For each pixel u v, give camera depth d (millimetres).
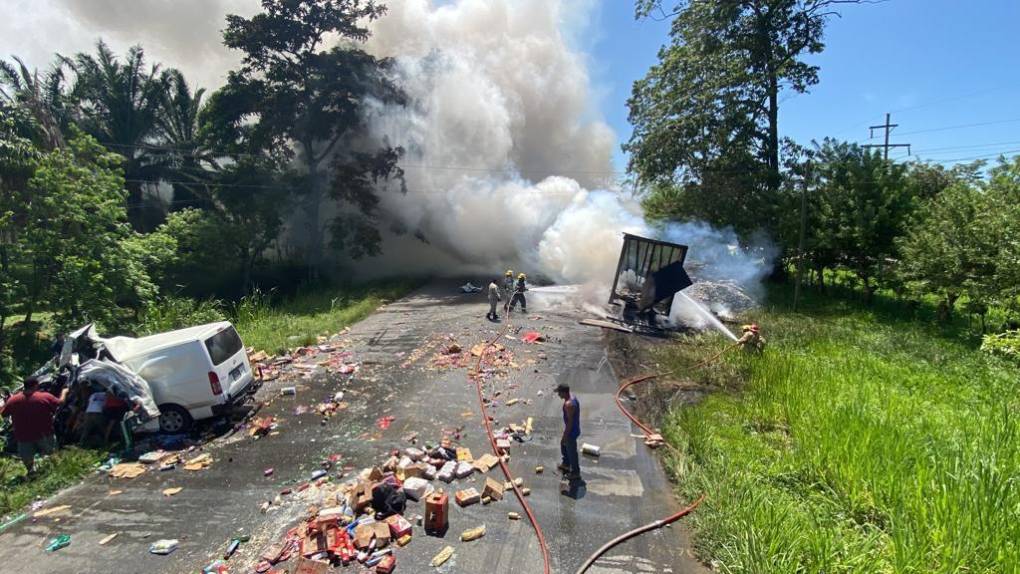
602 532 5867
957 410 9453
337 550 5438
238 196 26766
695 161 27031
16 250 14672
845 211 21922
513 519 6125
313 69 28875
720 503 6012
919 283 17578
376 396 10344
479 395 10273
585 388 10766
